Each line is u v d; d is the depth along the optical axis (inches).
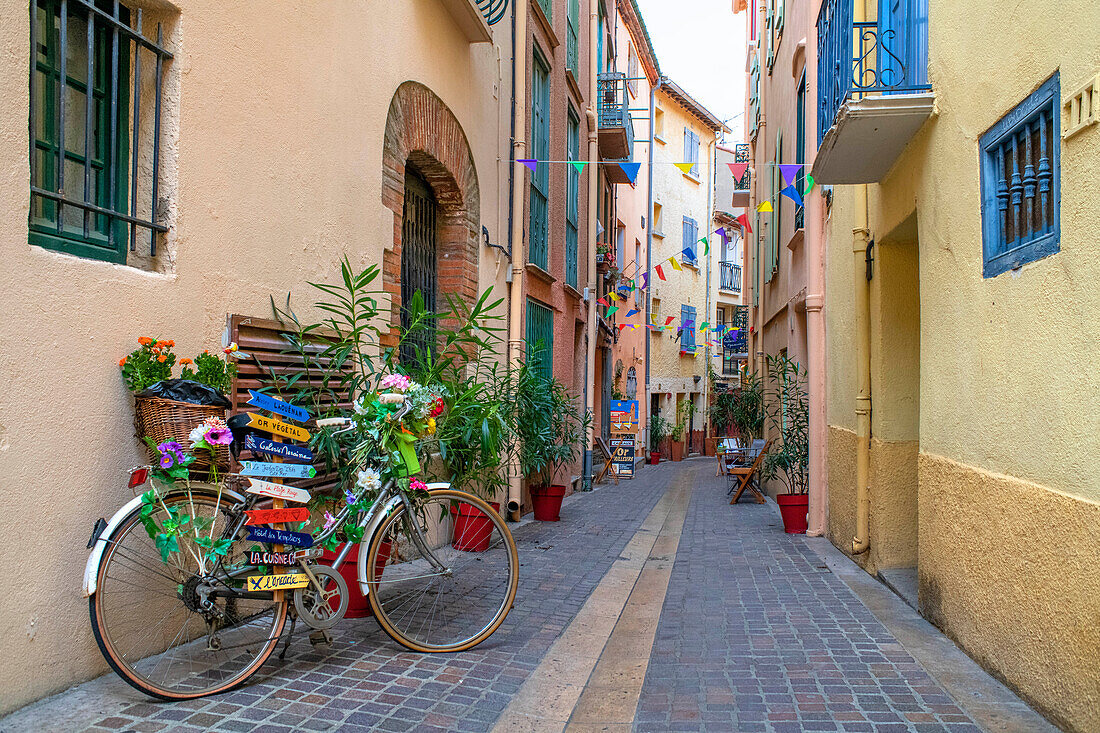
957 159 174.7
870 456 263.0
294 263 188.4
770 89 603.8
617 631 188.2
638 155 1016.9
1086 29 119.0
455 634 167.8
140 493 137.3
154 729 113.9
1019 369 142.3
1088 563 116.4
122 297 134.6
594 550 300.2
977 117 163.0
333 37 207.8
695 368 1270.9
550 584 234.8
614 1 752.3
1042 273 133.5
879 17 205.6
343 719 123.0
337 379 203.6
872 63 244.1
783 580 248.4
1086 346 118.9
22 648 116.7
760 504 497.0
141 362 134.0
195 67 153.5
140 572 137.9
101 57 142.9
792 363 429.7
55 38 132.9
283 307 183.6
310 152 195.9
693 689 146.3
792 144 469.4
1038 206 138.7
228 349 149.8
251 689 133.6
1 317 112.6
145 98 148.3
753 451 537.3
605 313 740.7
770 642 176.7
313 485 173.5
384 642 164.9
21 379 115.7
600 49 709.9
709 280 1301.7
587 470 582.2
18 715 114.4
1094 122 116.0
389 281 246.1
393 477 160.6
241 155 168.1
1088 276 118.2
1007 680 144.1
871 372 263.7
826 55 250.2
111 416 132.1
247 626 141.5
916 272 253.3
